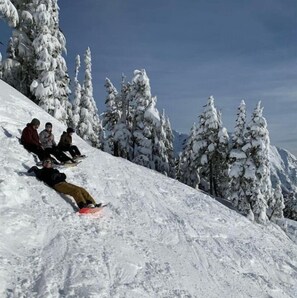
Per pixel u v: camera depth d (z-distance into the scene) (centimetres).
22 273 535
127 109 3591
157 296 601
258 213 2895
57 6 2562
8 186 738
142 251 741
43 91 2428
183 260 792
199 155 3559
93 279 565
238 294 750
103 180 1103
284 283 928
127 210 947
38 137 1045
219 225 1131
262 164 2897
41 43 2428
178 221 1015
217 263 854
